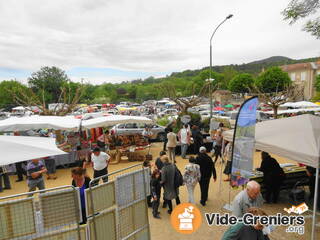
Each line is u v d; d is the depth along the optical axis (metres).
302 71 47.66
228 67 79.50
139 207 4.37
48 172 9.30
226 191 7.38
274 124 6.02
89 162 11.23
